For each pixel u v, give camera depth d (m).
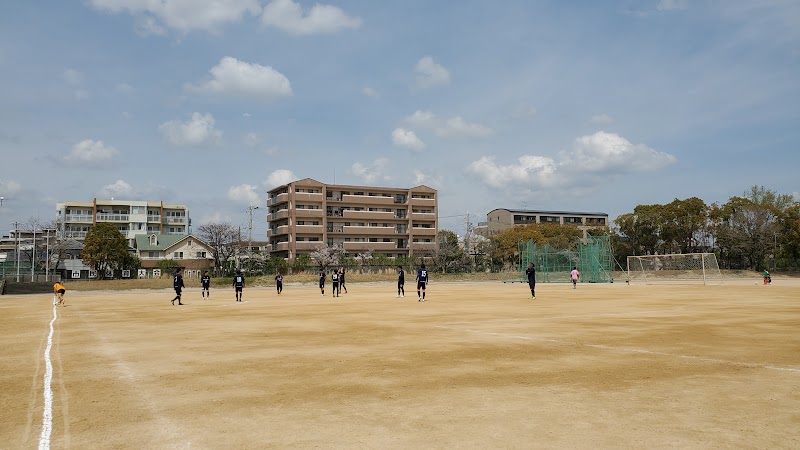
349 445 5.86
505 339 14.21
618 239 87.38
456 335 15.18
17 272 68.00
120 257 70.75
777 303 26.89
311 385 8.91
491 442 5.91
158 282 61.28
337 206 93.56
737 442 5.85
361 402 7.73
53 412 7.41
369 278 72.69
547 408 7.28
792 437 6.01
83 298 43.53
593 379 9.12
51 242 79.38
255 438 6.15
